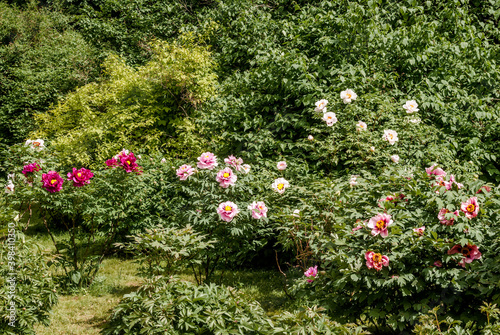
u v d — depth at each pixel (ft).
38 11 49.37
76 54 41.83
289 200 14.78
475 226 8.79
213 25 32.48
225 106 19.02
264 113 18.99
